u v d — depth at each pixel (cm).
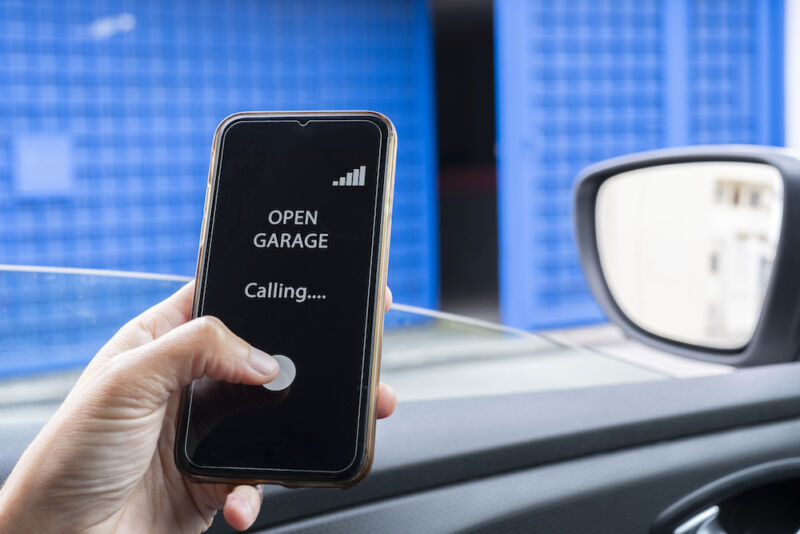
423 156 536
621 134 505
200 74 493
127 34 475
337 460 56
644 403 76
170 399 61
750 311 89
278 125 62
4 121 452
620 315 112
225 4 493
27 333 76
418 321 93
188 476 57
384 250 59
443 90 1193
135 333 60
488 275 682
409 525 66
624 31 499
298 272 59
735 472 74
